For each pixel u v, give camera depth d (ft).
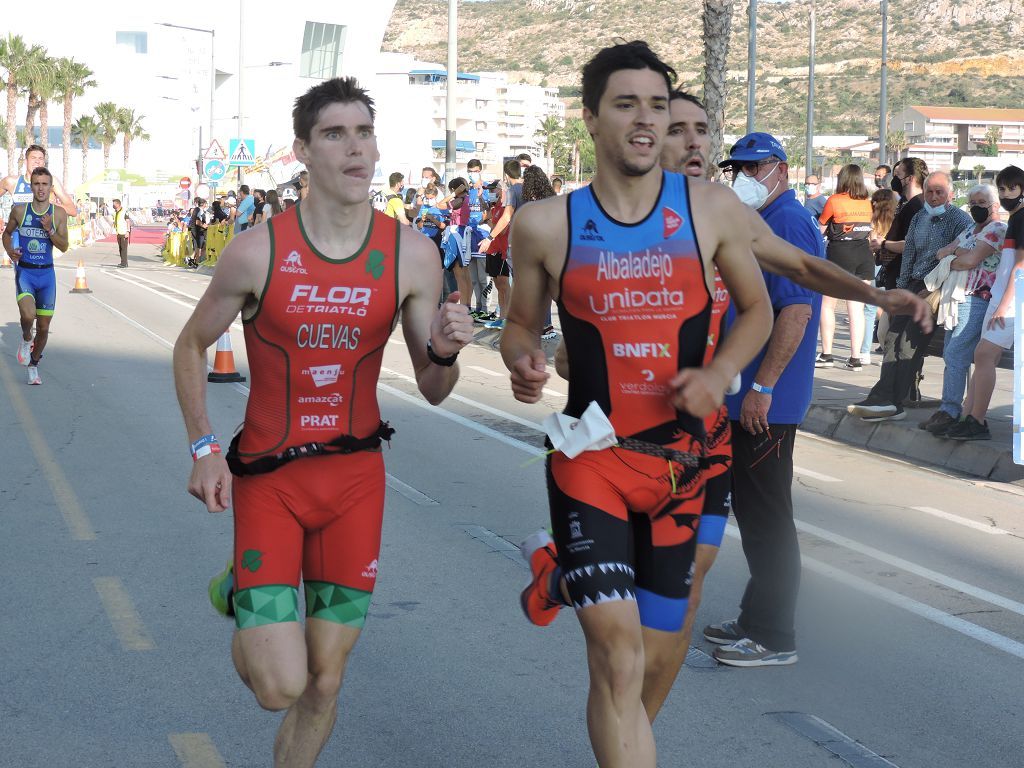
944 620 18.29
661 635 11.39
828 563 21.24
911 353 32.71
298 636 10.66
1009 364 45.16
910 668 16.28
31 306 37.86
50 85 247.50
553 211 11.09
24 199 37.37
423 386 11.85
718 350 11.10
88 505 23.67
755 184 15.46
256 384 11.34
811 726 14.30
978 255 30.07
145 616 17.46
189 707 14.38
